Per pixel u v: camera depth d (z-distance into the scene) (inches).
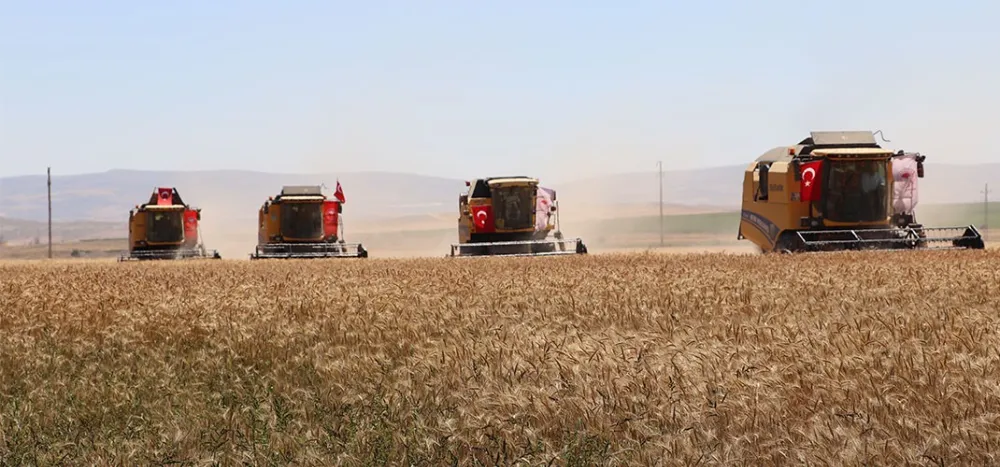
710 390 334.0
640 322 526.0
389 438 301.0
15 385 413.4
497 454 287.1
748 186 1594.5
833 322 482.3
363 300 634.2
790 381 346.3
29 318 626.5
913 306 538.6
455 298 642.8
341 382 385.1
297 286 801.6
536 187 1802.4
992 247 1312.7
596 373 361.7
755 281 744.3
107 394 376.2
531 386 342.0
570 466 279.3
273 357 455.5
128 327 544.4
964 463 270.8
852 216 1455.5
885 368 356.2
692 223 6190.9
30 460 302.0
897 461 272.7
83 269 1298.0
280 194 2075.5
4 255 7795.3
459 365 393.4
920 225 1473.9
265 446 299.0
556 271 936.3
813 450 279.4
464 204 1846.7
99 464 293.4
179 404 358.3
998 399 313.4
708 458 281.1
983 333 435.8
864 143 1521.9
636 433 301.1
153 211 2207.2
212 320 558.3
